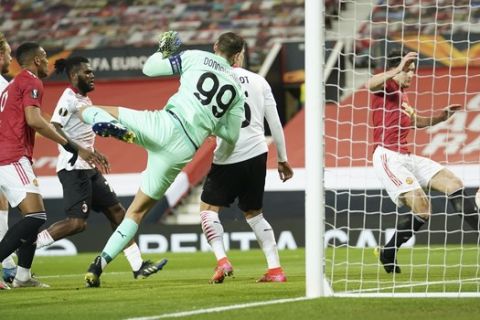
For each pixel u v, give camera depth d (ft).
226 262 81.61
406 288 73.72
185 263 130.72
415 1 208.74
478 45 194.90
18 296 70.38
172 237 167.43
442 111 91.40
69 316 56.03
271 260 82.58
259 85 80.74
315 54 63.52
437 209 159.02
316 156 63.36
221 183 81.05
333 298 62.85
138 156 198.18
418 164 91.71
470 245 156.87
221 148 79.82
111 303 63.21
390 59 90.17
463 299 62.39
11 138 75.00
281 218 179.83
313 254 64.13
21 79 74.95
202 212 82.58
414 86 193.36
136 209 73.97
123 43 234.38
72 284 85.61
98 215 183.11
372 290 71.00
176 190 185.37
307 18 63.93
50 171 195.00
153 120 71.15
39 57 78.28
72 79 87.20
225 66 73.67
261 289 73.10
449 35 196.13
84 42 235.81
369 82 86.33
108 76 211.41
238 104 73.97
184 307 59.67
